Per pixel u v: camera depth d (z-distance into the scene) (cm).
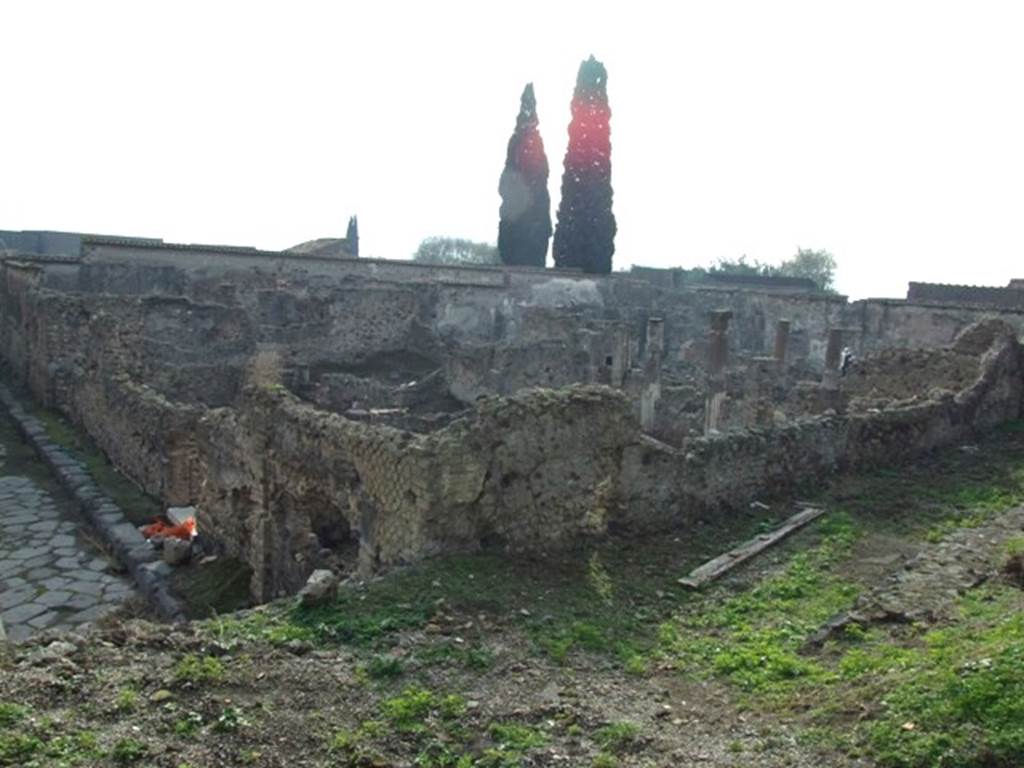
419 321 3681
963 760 488
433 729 601
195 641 722
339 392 2531
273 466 1146
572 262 5272
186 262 3538
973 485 1397
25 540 1398
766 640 799
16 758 514
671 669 745
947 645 693
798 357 3781
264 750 556
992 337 1867
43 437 1994
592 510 1061
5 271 3098
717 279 5822
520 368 2661
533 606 855
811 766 522
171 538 1301
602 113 5191
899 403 1684
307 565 1104
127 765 522
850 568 1026
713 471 1210
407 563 931
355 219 8331
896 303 3566
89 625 1080
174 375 2306
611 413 1066
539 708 640
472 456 935
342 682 668
